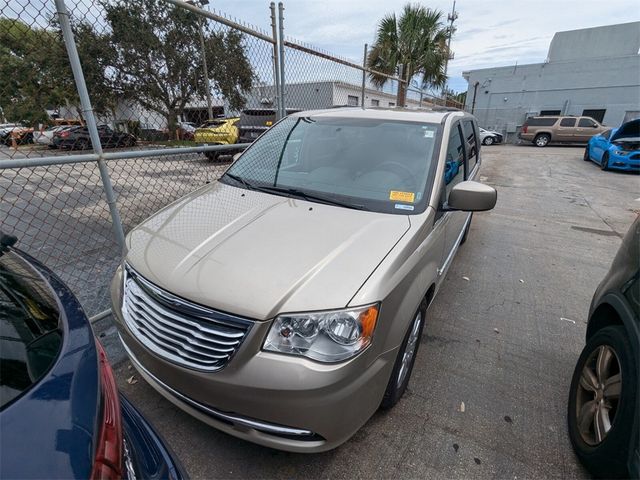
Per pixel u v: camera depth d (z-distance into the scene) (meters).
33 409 0.90
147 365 1.76
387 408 2.16
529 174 11.43
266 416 1.49
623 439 1.53
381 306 1.60
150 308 1.71
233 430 1.61
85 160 2.45
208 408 1.61
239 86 5.32
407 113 3.00
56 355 1.07
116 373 2.38
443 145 2.60
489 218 6.58
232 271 1.66
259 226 2.01
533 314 3.34
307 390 1.44
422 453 1.90
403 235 1.96
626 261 1.93
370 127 2.81
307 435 1.53
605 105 22.09
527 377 2.51
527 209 7.23
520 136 22.42
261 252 1.77
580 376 2.03
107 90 4.24
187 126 5.24
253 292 1.55
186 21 5.06
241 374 1.47
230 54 5.04
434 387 2.38
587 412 1.90
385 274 1.68
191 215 2.21
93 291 3.23
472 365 2.61
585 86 22.45
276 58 4.29
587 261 4.64
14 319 1.11
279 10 4.15
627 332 1.66
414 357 2.33
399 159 2.54
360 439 1.97
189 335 1.58
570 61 22.59
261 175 2.71
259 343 1.48
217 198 2.44
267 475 1.75
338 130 2.86
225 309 1.52
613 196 8.40
